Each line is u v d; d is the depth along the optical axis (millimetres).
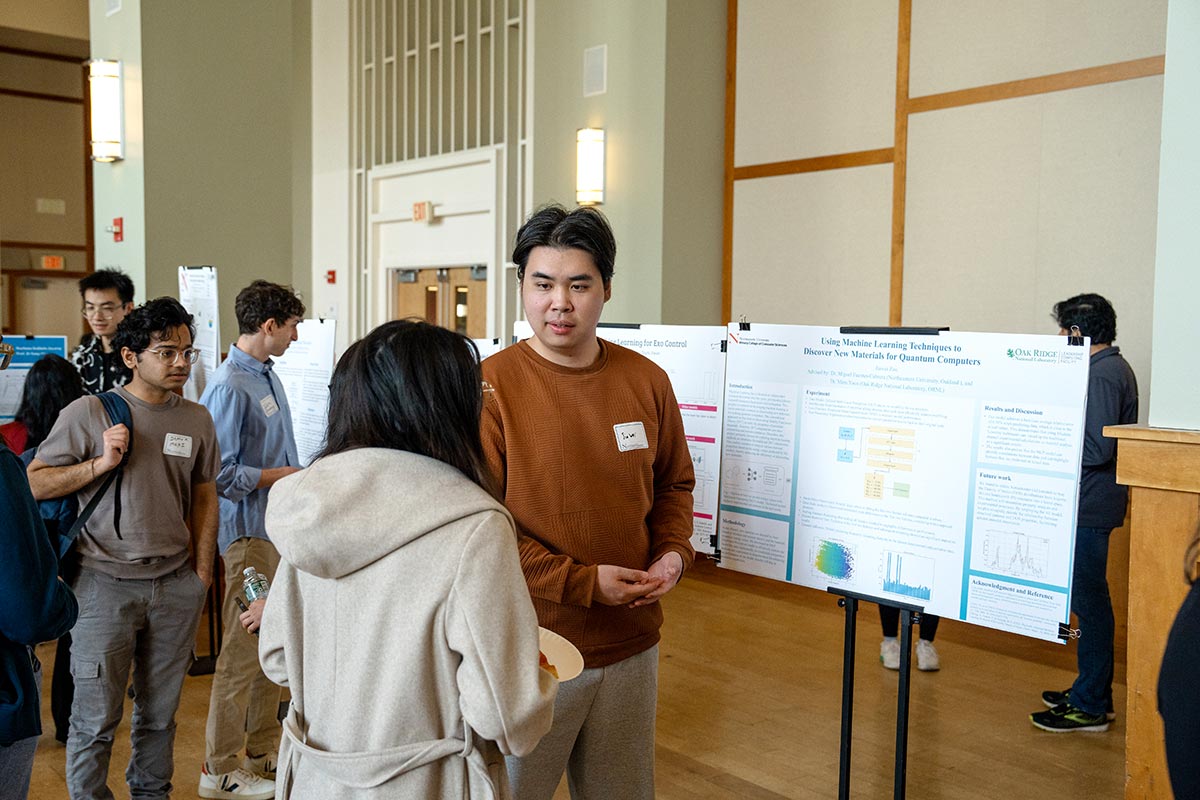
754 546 2479
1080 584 3684
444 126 7938
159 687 2627
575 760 2078
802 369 2377
